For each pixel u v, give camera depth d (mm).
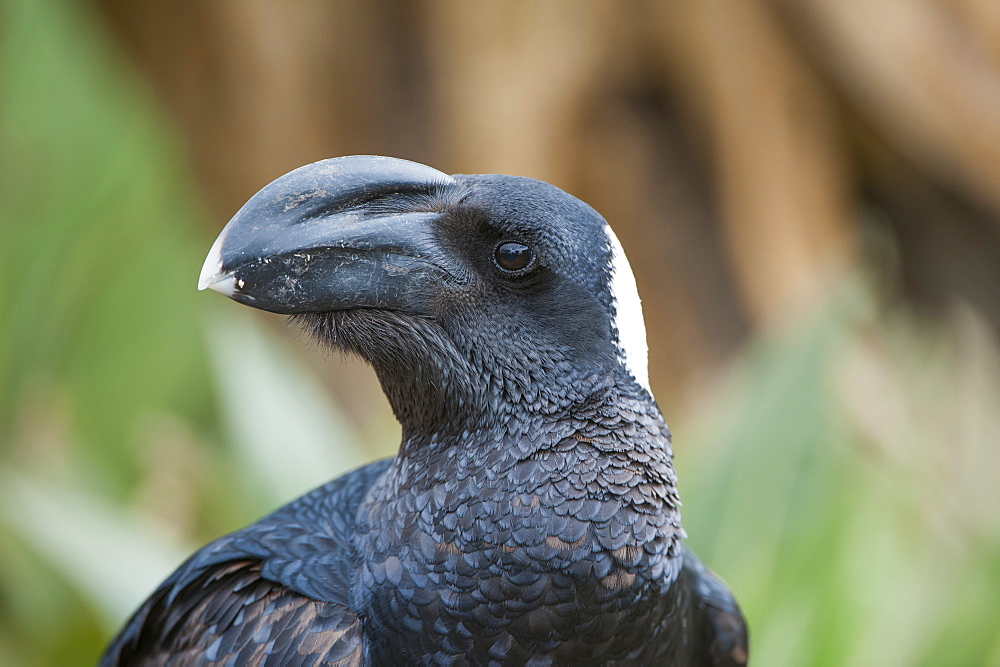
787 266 14031
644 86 14188
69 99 13305
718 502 9281
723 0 13742
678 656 5820
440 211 5688
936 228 15773
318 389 14250
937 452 15609
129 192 13297
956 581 10195
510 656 5414
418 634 5434
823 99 14266
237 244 5438
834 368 9438
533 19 13891
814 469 9281
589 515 5426
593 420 5566
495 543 5414
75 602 9445
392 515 5633
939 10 13523
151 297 13297
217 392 12164
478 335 5602
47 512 9281
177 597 6027
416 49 14367
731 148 14117
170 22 14648
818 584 9109
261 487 10336
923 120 13805
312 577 5684
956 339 16875
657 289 14539
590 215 5809
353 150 14711
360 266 5531
